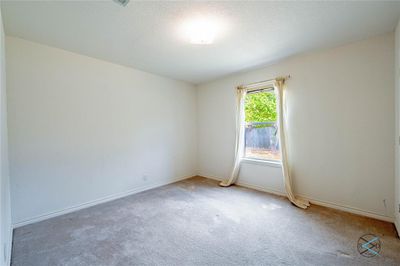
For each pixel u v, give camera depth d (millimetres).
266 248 1892
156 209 2809
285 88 3193
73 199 2797
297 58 3049
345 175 2658
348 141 2627
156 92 3918
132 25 2100
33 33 2256
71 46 2609
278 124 3211
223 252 1839
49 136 2600
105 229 2266
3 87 1799
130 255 1810
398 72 2090
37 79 2500
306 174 3016
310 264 1668
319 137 2869
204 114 4609
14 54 2338
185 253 1828
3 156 1665
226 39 2430
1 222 1364
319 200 2896
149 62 3223
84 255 1814
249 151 3854
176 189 3715
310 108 2941
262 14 1913
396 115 2211
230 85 4055
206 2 1729
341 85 2660
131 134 3500
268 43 2549
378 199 2420
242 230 2221
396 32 2158
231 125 4070
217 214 2633
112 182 3229
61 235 2146
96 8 1800
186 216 2582
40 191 2518
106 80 3158
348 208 2639
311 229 2221
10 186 2271
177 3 1738
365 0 1717
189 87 4609
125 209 2816
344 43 2576
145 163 3719
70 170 2775
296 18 1986
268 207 2838
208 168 4566
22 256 1799
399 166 2066
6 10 1798
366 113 2484
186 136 4539
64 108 2725
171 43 2535
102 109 3115
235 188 3742
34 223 2420
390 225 2260
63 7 1776
